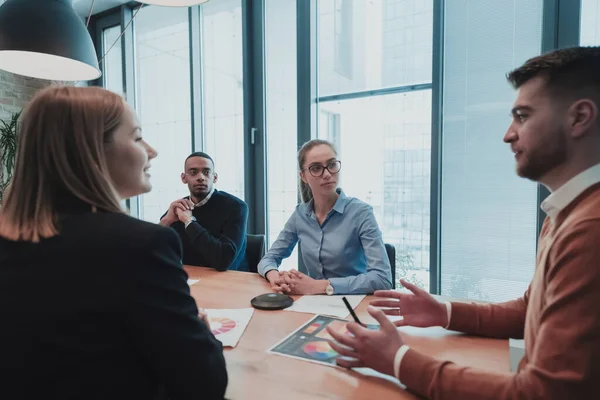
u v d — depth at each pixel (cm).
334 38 277
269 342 94
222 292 142
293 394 70
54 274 54
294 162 302
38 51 166
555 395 53
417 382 67
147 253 58
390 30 255
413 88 250
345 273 168
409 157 254
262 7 301
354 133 274
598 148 63
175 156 366
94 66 190
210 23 335
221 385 67
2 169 330
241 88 318
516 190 214
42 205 61
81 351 53
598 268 53
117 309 54
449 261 236
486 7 218
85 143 64
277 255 180
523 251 214
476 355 86
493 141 219
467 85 225
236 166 329
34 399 54
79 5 376
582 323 53
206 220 218
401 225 258
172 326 59
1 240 59
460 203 230
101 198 65
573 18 195
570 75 63
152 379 62
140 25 378
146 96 383
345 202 173
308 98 282
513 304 97
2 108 343
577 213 61
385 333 75
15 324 53
